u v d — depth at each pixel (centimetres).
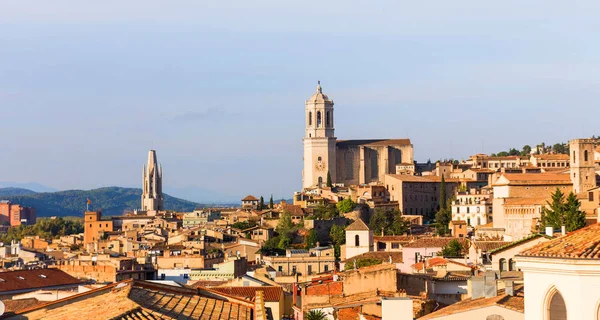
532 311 6197
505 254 13975
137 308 7238
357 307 13038
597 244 6019
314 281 17025
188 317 7644
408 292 13900
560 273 5988
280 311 14488
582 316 5853
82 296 8556
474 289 10062
